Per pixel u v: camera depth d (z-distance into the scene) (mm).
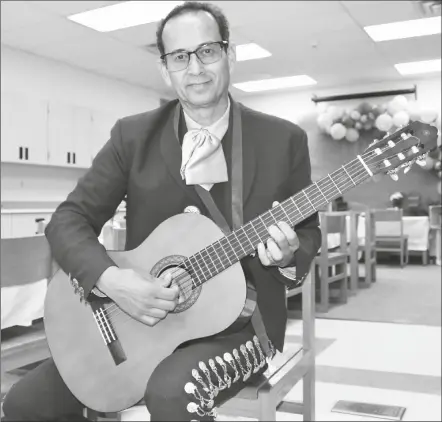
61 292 1442
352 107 10242
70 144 7938
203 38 1388
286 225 1241
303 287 2018
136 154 1490
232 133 1478
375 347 3693
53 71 8109
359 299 5551
